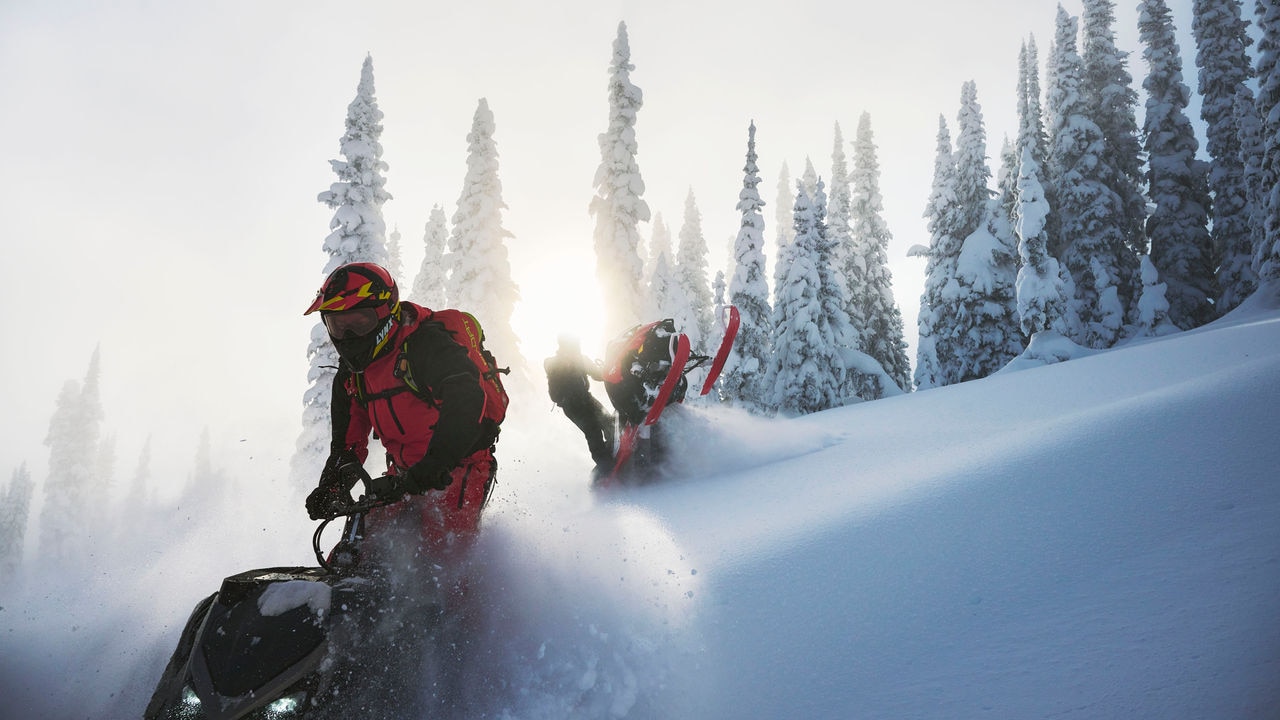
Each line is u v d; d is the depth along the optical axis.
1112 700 1.85
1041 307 29.98
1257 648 1.86
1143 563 2.73
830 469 6.18
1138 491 3.63
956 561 3.25
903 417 9.17
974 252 34.72
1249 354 8.97
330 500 3.01
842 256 41.47
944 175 36.94
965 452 5.65
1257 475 3.45
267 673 2.37
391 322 3.01
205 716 2.29
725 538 4.25
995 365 34.00
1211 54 36.72
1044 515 3.60
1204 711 1.68
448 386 2.90
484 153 30.94
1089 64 40.09
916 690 2.23
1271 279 29.12
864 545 3.71
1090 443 4.73
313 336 22.69
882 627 2.77
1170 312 36.91
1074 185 37.41
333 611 2.62
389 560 2.96
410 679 2.60
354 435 3.36
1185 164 37.41
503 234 30.97
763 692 2.49
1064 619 2.44
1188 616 2.18
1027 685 2.07
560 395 6.99
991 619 2.61
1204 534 2.87
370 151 24.83
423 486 2.77
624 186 30.92
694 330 32.50
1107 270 36.78
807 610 3.05
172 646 3.20
